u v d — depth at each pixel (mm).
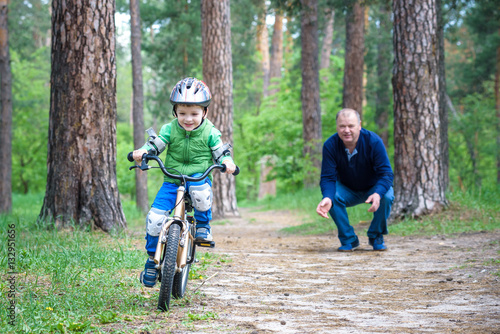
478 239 7953
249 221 14938
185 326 3537
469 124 23547
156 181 33062
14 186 37938
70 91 8508
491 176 26734
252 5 30078
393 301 4402
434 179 10297
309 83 22359
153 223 4004
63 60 8539
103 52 8656
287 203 20953
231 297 4598
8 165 18516
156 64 29766
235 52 32531
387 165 7160
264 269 6176
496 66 30422
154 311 3938
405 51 10438
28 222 9102
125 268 5664
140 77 18812
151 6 27312
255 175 42188
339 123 7059
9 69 18422
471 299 4297
